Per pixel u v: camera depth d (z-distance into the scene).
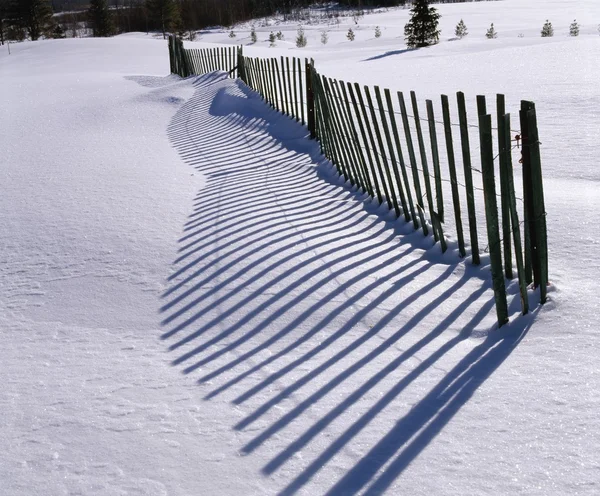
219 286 5.07
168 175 8.77
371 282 4.94
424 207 6.35
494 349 3.86
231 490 2.85
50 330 4.64
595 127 9.12
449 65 18.83
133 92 17.88
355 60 29.98
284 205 6.98
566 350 3.68
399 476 2.84
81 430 3.37
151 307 4.85
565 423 3.06
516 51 20.44
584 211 5.68
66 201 7.71
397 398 3.45
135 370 3.98
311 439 3.16
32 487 2.96
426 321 4.32
